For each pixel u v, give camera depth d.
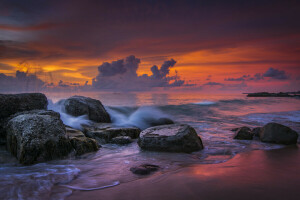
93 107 8.77
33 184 2.98
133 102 25.97
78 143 4.89
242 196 2.30
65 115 7.88
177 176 3.10
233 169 3.46
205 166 3.76
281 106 21.88
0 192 2.70
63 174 3.46
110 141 6.19
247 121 11.01
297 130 8.05
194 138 5.25
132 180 3.09
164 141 5.16
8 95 6.12
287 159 4.22
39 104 6.73
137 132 7.18
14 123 4.58
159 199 2.30
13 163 4.10
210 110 16.91
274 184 2.67
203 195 2.35
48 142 4.34
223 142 6.14
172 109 17.19
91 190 2.71
